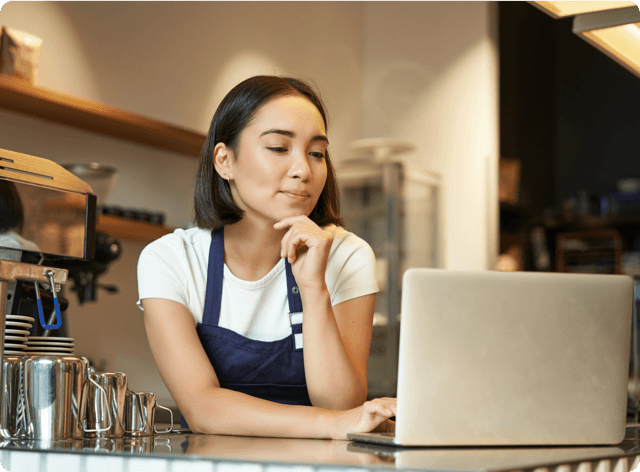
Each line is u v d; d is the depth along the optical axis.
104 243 2.34
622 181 5.59
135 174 3.40
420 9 4.86
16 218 1.27
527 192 5.20
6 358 1.06
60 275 1.08
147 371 3.43
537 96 5.52
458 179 4.59
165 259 1.41
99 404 1.09
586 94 5.84
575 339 0.93
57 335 1.35
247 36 4.08
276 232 1.45
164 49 3.55
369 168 4.33
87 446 0.94
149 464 0.83
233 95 1.41
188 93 3.67
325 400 1.25
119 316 3.31
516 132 5.08
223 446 0.93
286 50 4.35
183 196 3.65
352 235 1.56
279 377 1.42
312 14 4.58
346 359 1.27
